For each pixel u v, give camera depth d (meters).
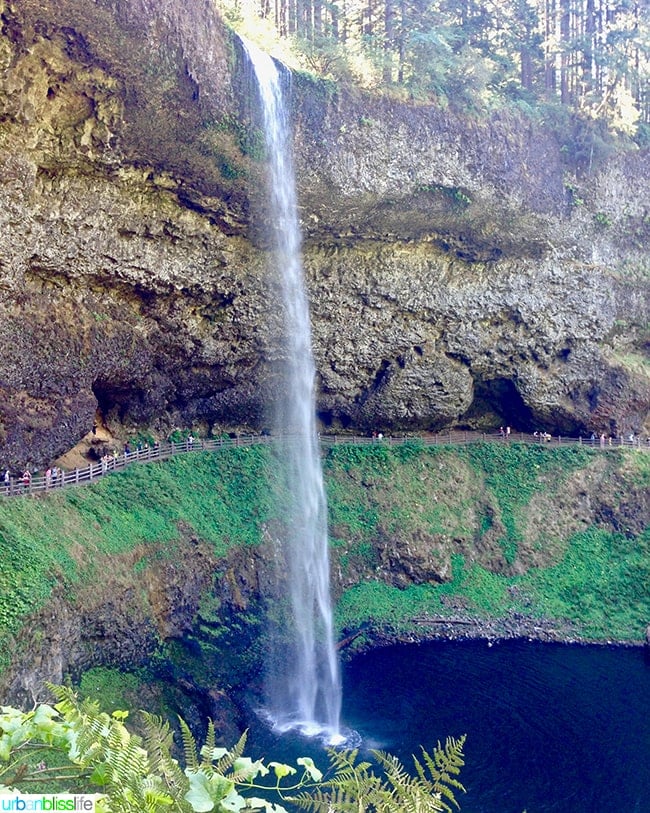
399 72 43.78
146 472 34.06
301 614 36.47
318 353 42.78
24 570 22.39
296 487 40.81
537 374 48.06
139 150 31.17
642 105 54.94
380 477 43.41
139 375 35.53
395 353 44.84
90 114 29.14
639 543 42.56
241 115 33.38
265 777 23.67
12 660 20.02
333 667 33.94
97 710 4.96
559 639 37.94
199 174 33.50
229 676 30.33
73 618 23.64
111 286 33.25
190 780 4.80
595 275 48.72
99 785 4.74
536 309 47.19
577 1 58.03
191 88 30.78
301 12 48.84
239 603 33.84
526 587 41.19
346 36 51.22
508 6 57.25
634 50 56.62
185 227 34.81
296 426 42.66
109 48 27.69
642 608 39.44
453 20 53.50
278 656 33.41
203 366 39.25
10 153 27.11
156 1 28.59
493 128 44.09
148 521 31.34
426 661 34.88
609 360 49.41
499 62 51.38
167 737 5.15
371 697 30.53
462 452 46.09
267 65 35.25
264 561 36.09
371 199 40.00
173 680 27.56
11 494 26.30
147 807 4.65
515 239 45.75
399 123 40.56
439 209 42.34
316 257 41.72
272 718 28.33
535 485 45.12
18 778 4.90
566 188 47.28
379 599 39.22
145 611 27.73
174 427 39.75
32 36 26.09
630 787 23.89
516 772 24.66
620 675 33.47
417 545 41.16
